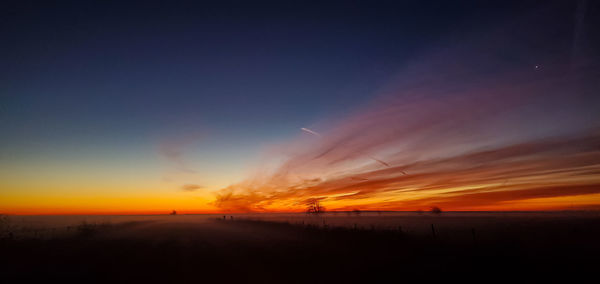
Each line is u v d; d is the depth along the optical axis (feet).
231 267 37.86
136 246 59.21
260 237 77.46
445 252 47.37
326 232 82.38
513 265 37.09
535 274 32.53
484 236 65.21
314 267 37.55
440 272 34.06
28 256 46.68
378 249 52.01
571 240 54.60
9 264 40.06
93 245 60.85
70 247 57.52
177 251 51.85
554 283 29.17
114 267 38.11
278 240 69.15
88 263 40.73
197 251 51.88
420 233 76.89
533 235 61.41
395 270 35.37
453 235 70.54
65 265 39.45
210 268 37.40
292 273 34.42
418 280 30.71
